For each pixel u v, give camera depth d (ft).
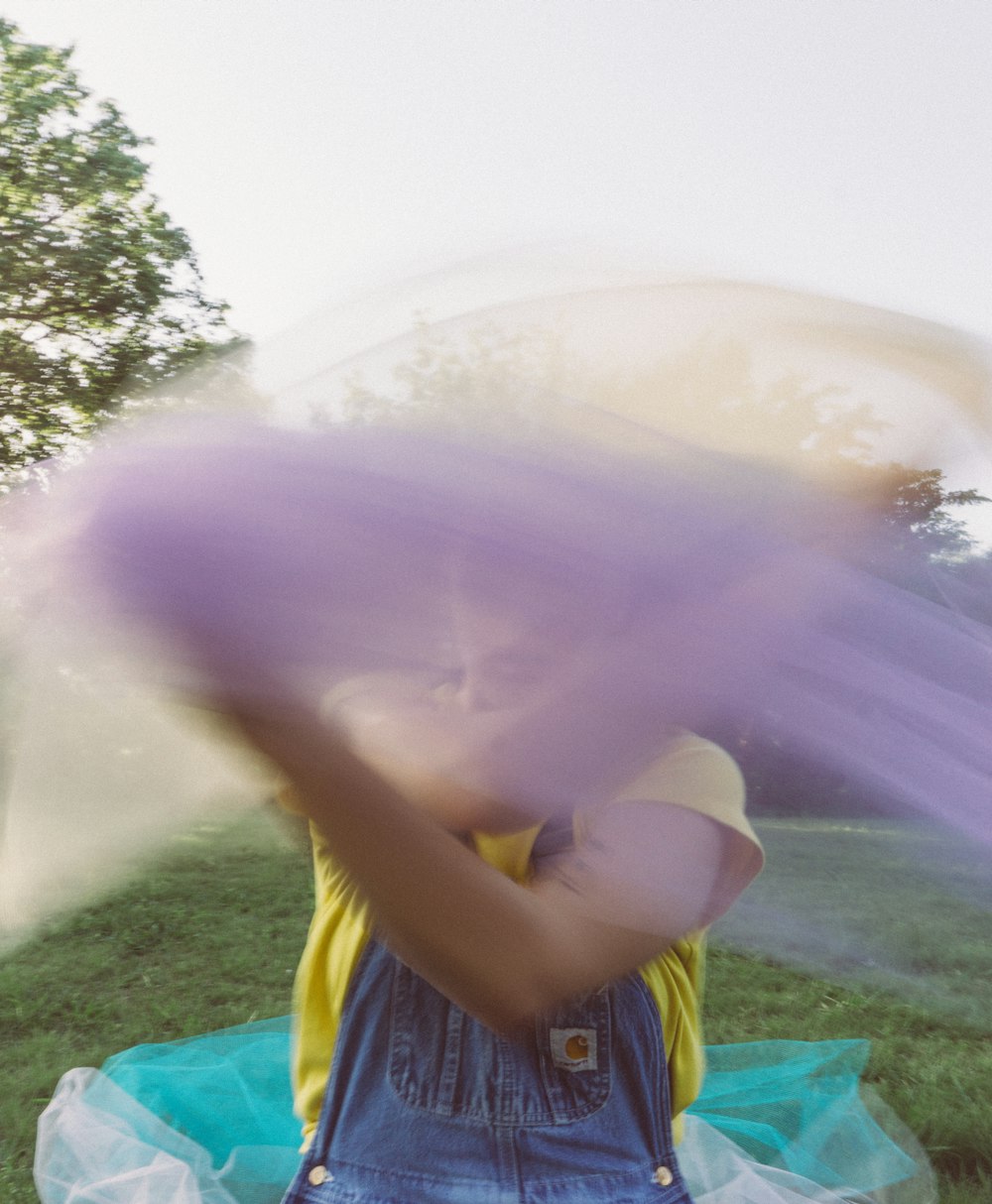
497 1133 4.11
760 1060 8.18
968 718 3.26
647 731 3.38
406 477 3.05
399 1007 4.27
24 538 2.60
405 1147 4.12
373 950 4.35
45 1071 12.01
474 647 3.22
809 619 3.32
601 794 3.42
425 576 3.07
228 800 3.13
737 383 3.42
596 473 3.29
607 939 3.25
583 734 3.31
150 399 2.92
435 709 3.21
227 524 2.67
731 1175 6.79
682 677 3.31
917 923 3.33
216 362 3.07
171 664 2.57
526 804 3.29
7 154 61.26
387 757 3.09
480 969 2.93
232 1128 7.12
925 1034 9.14
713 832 3.38
